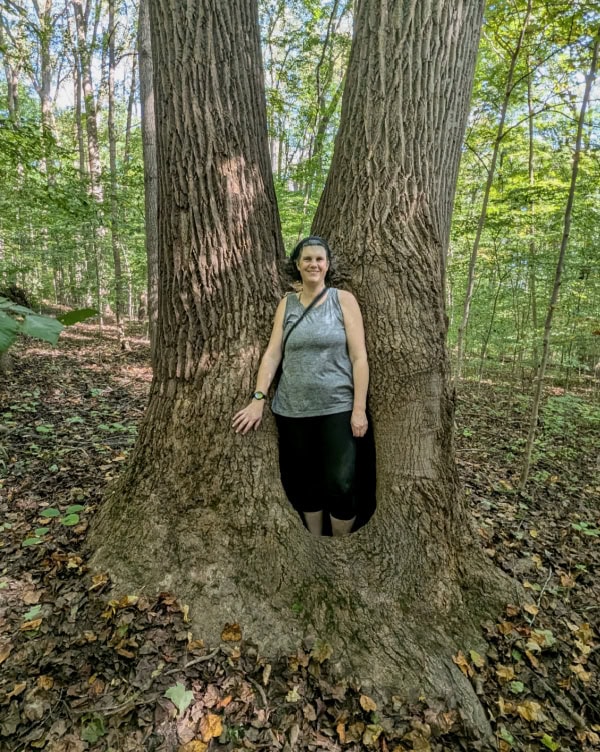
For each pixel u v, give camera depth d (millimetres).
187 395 2350
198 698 1811
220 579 2176
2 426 4391
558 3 3738
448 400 2385
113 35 12078
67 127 18453
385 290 2305
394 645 2059
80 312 854
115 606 2096
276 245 2527
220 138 2236
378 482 2359
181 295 2326
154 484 2381
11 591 2219
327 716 1821
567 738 1864
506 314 9102
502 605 2350
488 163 8352
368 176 2352
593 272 6504
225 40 2205
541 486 4273
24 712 1697
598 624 2457
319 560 2256
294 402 2299
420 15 2252
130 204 9062
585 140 5336
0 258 11055
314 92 9875
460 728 1827
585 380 9109
